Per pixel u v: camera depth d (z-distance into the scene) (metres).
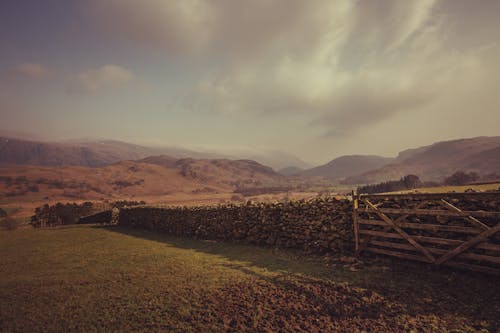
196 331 4.79
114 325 5.15
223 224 14.27
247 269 8.15
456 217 6.98
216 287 6.75
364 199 8.61
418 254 7.34
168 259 10.00
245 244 12.46
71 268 9.42
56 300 6.51
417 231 7.60
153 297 6.35
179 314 5.44
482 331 4.29
